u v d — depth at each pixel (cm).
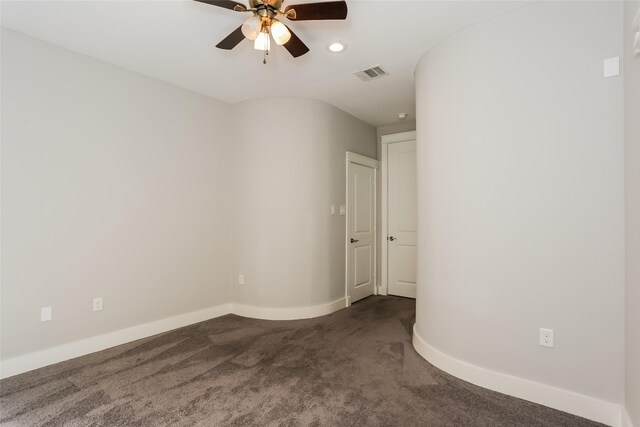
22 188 250
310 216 393
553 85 207
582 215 197
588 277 196
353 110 435
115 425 185
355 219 461
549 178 208
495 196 227
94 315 288
